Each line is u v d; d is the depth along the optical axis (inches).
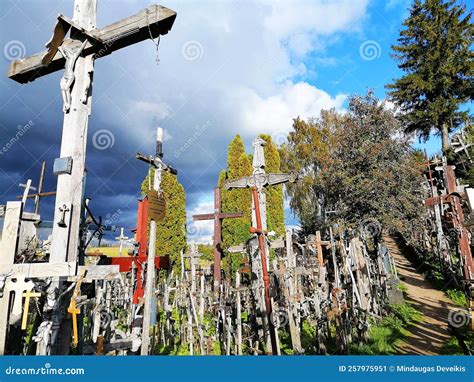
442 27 935.7
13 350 153.4
